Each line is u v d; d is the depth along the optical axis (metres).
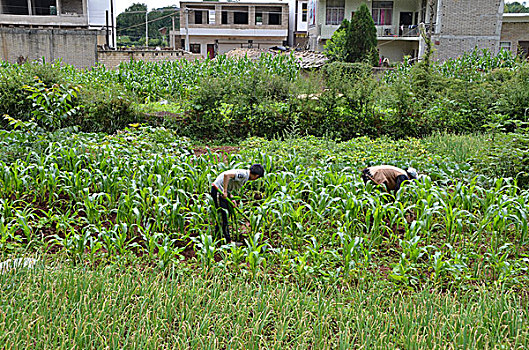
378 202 7.29
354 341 4.73
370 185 8.43
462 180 10.14
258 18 54.16
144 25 70.56
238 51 37.91
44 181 8.19
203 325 4.63
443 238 7.62
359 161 10.59
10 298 4.92
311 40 43.66
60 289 5.11
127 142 11.29
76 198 7.94
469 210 7.87
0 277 5.25
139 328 4.48
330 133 15.29
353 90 15.47
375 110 15.72
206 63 24.12
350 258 6.26
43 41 32.91
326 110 15.54
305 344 4.52
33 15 43.28
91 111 14.59
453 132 15.38
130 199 7.45
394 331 4.76
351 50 31.42
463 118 16.17
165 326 4.66
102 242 6.63
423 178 8.46
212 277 6.03
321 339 4.62
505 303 5.13
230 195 7.60
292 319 4.92
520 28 35.88
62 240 6.26
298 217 7.24
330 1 39.56
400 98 15.68
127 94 15.64
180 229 7.07
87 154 9.63
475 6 33.19
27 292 4.96
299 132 15.38
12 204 7.52
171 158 9.39
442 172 10.14
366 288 5.92
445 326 4.79
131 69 23.47
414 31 38.00
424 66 17.86
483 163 10.14
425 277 6.23
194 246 6.59
